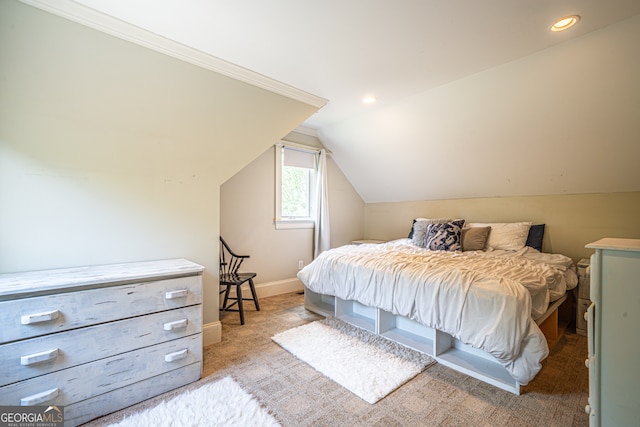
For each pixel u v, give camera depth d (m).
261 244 3.56
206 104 2.11
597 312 0.94
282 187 3.79
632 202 2.62
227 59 2.07
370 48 1.96
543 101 2.31
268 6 1.54
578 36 1.83
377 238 4.76
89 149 1.75
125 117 1.84
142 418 1.43
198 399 1.58
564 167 2.75
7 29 1.39
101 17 1.58
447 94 2.63
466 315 1.75
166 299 1.66
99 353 1.45
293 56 2.06
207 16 1.62
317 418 1.44
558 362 1.96
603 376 0.94
